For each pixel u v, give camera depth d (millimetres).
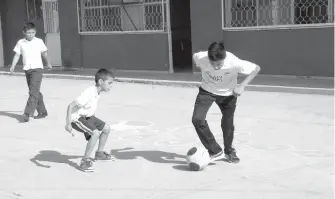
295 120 8305
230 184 5348
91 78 14523
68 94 12211
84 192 5293
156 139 7488
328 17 11859
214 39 13414
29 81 9242
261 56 12758
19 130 8430
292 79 12086
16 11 18859
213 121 8469
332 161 6055
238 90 5559
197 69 13992
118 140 7500
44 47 9258
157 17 14914
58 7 17031
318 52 11836
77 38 16672
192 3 13680
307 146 6758
